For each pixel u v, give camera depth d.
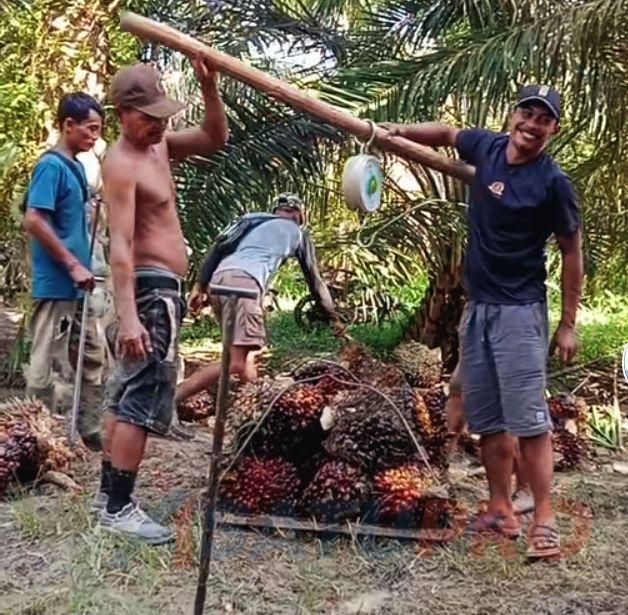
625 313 11.95
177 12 7.47
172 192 3.90
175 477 4.62
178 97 7.33
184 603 3.31
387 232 7.19
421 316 8.12
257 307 5.46
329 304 5.77
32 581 3.48
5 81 6.68
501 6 6.79
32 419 4.59
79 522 3.94
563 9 6.30
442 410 4.29
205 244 6.86
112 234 3.63
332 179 7.63
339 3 7.88
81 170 4.97
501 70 6.17
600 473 5.23
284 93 3.93
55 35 6.66
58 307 4.99
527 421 3.77
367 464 3.94
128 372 3.75
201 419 5.88
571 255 3.79
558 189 3.69
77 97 4.91
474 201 3.87
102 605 3.25
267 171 6.95
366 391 4.07
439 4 7.23
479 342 3.87
